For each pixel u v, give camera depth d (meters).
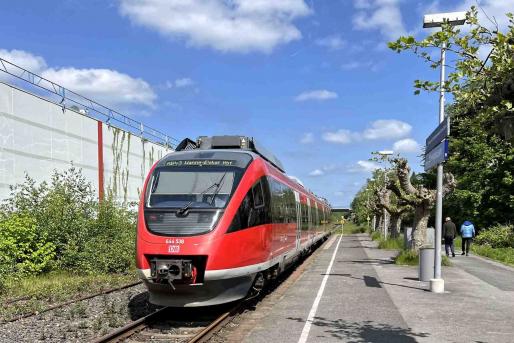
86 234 16.86
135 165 27.22
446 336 8.04
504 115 5.19
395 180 20.44
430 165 13.25
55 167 19.22
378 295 12.04
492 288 13.16
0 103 16.11
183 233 9.48
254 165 11.31
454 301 11.21
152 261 9.42
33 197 16.38
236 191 10.30
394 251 27.95
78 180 19.77
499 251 24.77
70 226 16.39
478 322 9.05
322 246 34.03
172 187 10.40
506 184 38.34
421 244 19.95
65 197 17.14
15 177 16.77
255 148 13.38
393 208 28.33
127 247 17.42
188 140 13.99
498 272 16.94
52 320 9.75
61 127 19.73
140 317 10.00
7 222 14.61
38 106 18.22
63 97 19.92
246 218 10.28
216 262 9.36
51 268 15.81
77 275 16.00
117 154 24.92
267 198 11.59
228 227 9.74
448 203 42.97
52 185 17.75
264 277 12.22
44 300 11.89
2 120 16.20
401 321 9.16
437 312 9.97
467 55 5.60
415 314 9.78
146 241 9.56
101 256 16.48
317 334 8.21
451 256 23.83
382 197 28.80
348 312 10.02
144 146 28.64
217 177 10.52
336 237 53.28
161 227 9.66
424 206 19.92
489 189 39.44
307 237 21.75
